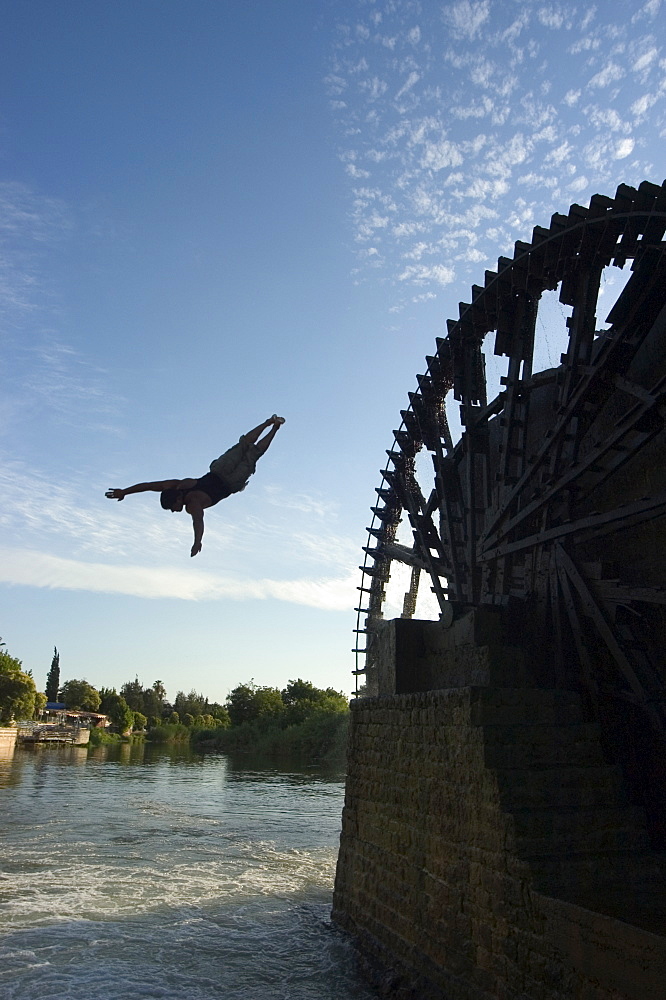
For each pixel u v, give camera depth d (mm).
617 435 11852
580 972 7469
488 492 17234
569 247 13664
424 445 20109
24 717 96750
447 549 18781
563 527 12930
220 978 12164
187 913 16266
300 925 15242
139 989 11664
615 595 11602
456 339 18156
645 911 7496
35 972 12359
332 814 34562
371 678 25578
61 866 21281
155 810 34812
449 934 10086
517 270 15297
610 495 12992
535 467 14242
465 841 10000
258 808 36531
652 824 10281
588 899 7996
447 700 11031
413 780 11930
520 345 15617
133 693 185375
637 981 6684
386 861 12625
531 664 12164
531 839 8984
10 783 45688
